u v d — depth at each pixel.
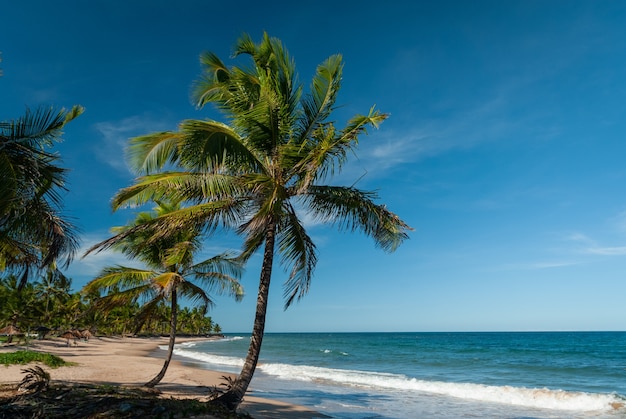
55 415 7.27
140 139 8.67
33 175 6.81
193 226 9.53
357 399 16.72
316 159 8.27
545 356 45.44
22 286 8.51
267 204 8.30
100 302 12.84
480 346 70.75
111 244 8.76
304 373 26.00
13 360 18.91
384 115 8.36
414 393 18.42
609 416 13.58
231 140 8.75
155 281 11.60
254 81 9.72
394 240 9.95
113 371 20.67
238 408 13.01
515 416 13.70
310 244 10.33
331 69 9.87
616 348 60.97
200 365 31.55
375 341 102.56
